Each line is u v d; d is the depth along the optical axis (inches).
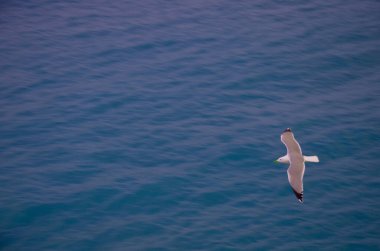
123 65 1593.3
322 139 1365.7
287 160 679.1
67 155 1326.3
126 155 1321.4
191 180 1254.9
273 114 1434.5
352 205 1207.6
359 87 1537.9
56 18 1806.1
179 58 1611.7
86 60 1615.4
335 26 1761.8
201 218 1171.3
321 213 1190.3
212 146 1336.1
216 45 1662.2
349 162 1311.5
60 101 1477.6
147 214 1183.6
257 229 1149.1
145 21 1772.9
